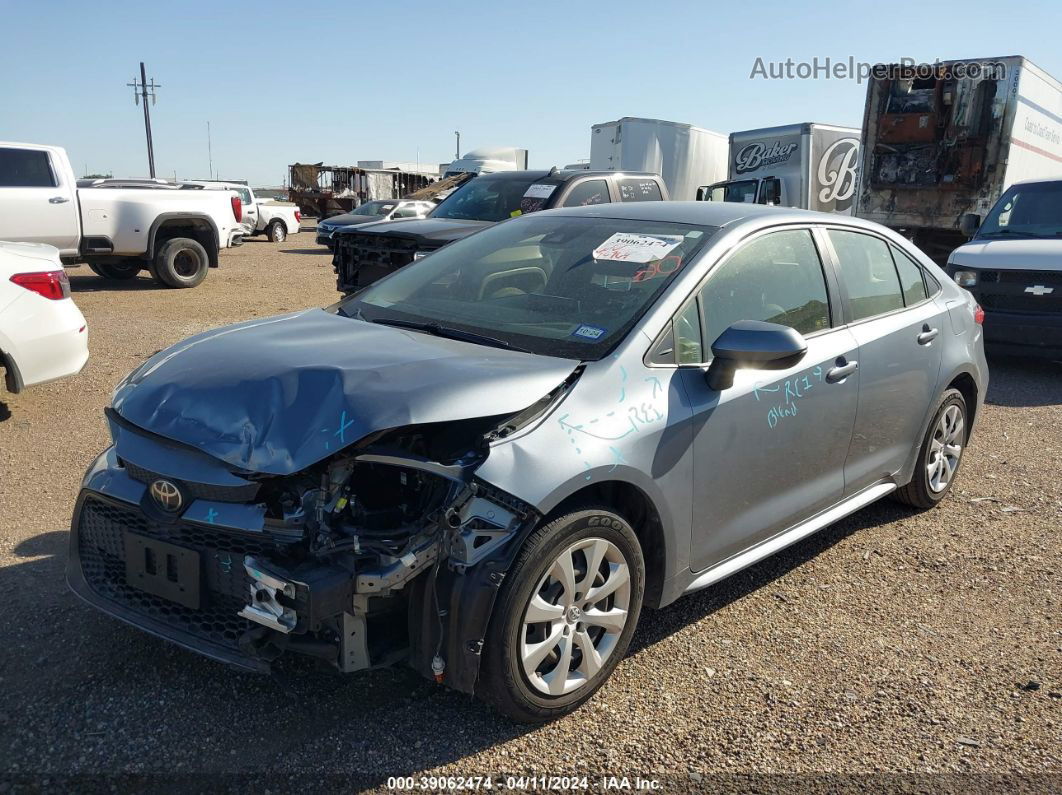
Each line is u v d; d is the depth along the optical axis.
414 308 3.76
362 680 3.16
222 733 2.84
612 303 3.42
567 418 2.92
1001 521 4.97
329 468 2.69
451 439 2.92
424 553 2.69
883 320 4.35
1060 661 3.50
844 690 3.25
